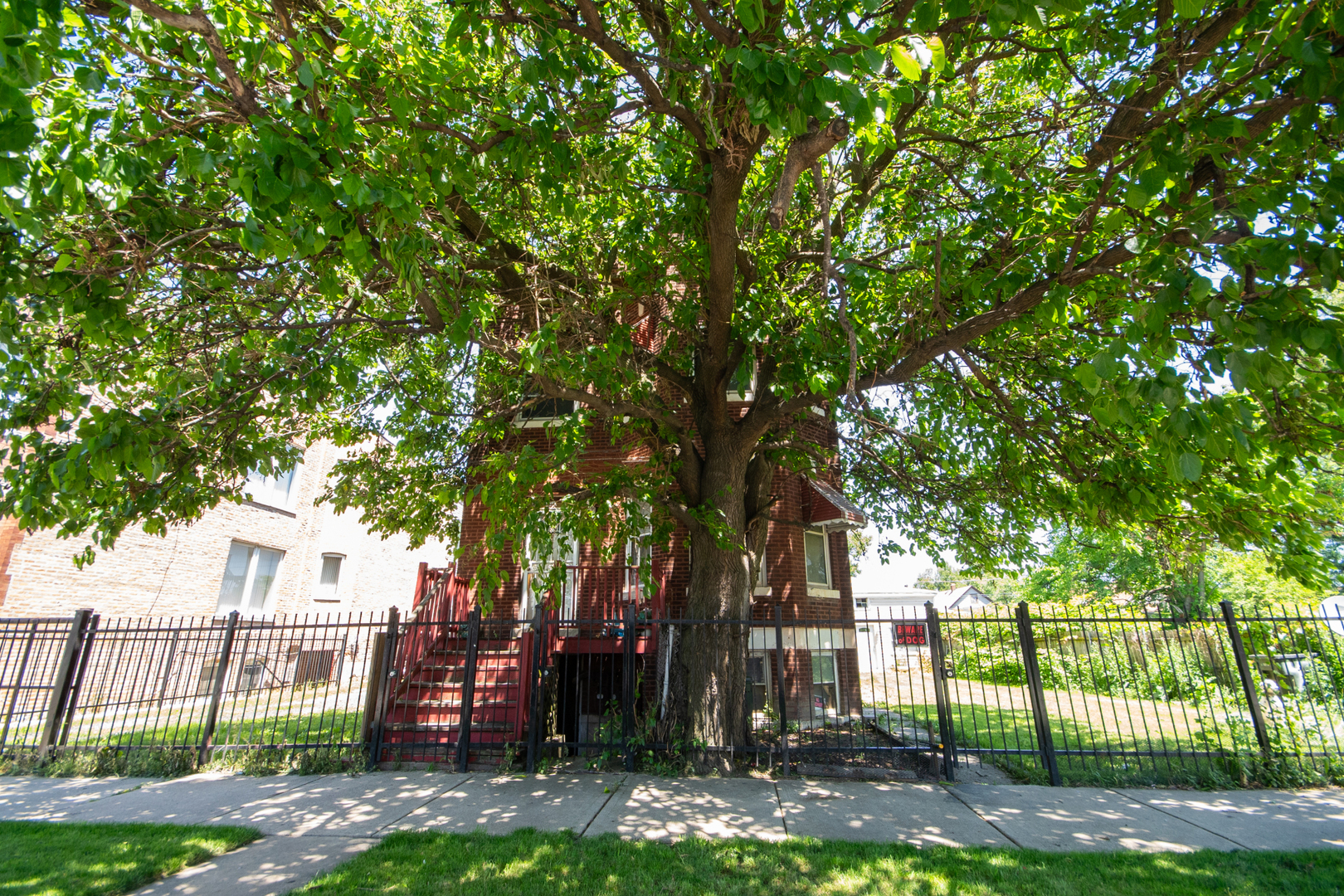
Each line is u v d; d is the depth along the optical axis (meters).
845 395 8.03
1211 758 7.82
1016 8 3.75
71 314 5.09
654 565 12.17
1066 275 5.89
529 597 12.31
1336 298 6.60
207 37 3.98
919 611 40.62
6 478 5.56
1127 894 4.47
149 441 5.17
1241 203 4.29
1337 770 7.62
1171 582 21.23
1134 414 4.71
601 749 8.74
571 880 4.74
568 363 6.96
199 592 16.02
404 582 23.16
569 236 8.72
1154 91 5.67
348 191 3.97
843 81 4.07
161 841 5.50
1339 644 9.48
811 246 9.06
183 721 12.25
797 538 12.88
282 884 4.73
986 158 7.13
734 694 8.57
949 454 10.59
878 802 6.78
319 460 20.30
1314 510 7.23
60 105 3.74
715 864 5.05
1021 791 7.27
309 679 18.67
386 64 5.38
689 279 9.45
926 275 7.66
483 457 10.75
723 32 5.13
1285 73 4.59
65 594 13.05
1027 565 11.38
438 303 6.05
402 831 5.85
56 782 7.86
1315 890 4.50
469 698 8.36
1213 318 4.02
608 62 7.67
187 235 5.28
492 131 6.12
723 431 9.39
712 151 6.38
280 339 6.82
